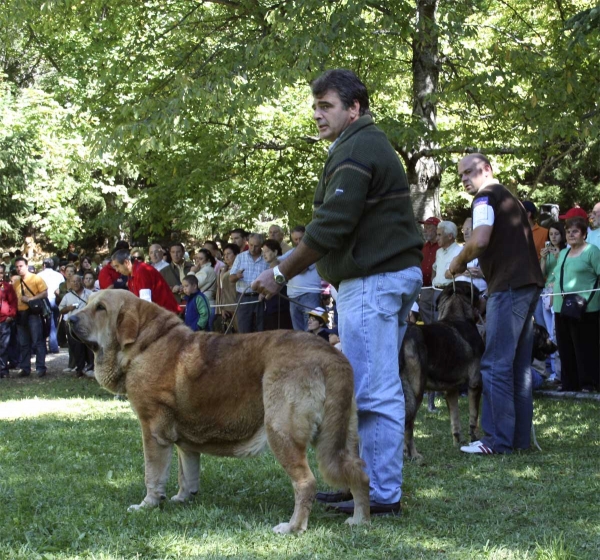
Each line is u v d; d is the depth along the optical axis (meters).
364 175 4.36
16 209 24.22
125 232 28.44
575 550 3.83
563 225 10.34
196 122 14.01
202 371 4.50
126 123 12.93
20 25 14.77
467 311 7.22
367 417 4.52
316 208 4.67
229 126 14.04
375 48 12.23
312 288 10.54
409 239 4.54
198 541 4.03
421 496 5.03
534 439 6.62
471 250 6.30
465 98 12.64
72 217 24.78
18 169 22.50
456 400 7.05
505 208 6.45
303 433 4.18
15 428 8.12
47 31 15.48
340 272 4.55
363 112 4.61
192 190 14.95
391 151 4.52
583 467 5.80
